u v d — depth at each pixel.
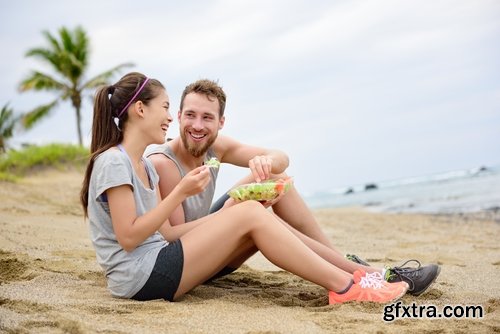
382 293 3.43
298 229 4.23
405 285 3.53
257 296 3.72
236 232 3.33
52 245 5.42
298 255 3.34
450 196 21.67
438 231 9.52
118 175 3.20
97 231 3.38
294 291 4.02
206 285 4.10
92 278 4.02
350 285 3.44
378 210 17.55
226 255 3.37
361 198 36.34
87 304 3.20
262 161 3.83
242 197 3.57
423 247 6.86
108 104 3.38
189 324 2.89
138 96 3.34
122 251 3.32
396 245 7.06
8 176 14.17
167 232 3.54
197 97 3.77
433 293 3.85
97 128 3.40
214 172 4.05
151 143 3.43
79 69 28.00
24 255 4.69
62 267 4.37
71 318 2.88
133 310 3.11
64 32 28.03
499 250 6.59
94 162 3.34
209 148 4.13
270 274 4.67
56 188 13.24
